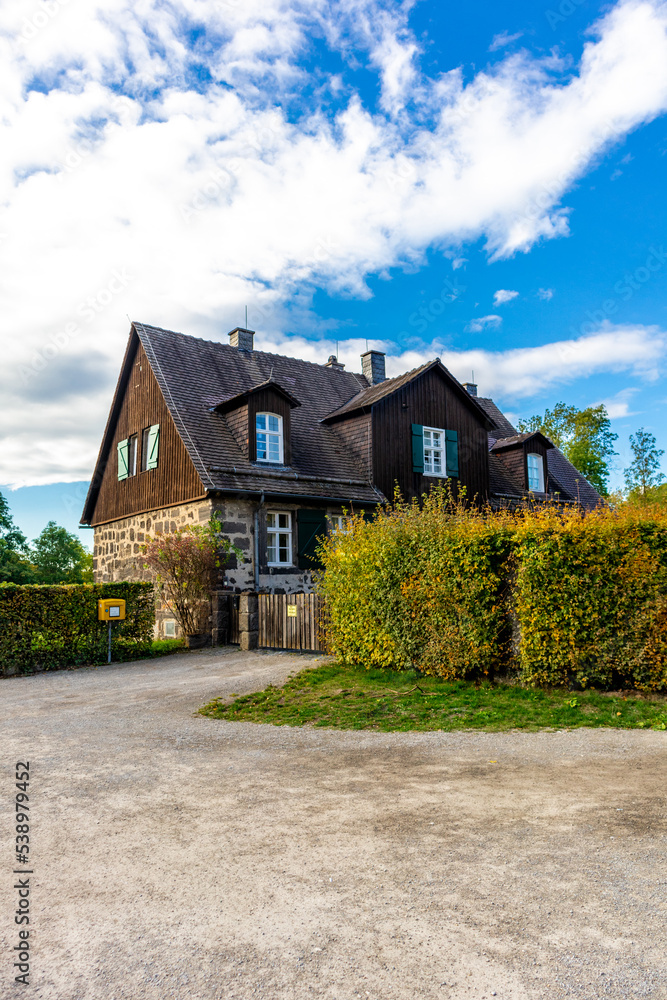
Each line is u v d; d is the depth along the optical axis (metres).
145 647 13.05
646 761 5.19
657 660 7.21
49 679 10.75
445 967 2.53
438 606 8.70
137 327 18.72
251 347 21.42
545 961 2.55
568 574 7.69
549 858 3.44
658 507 8.06
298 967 2.57
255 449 16.31
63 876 3.42
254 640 12.92
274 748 6.08
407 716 7.13
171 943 2.77
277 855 3.62
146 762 5.64
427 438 20.31
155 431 17.73
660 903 2.94
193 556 14.44
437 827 3.94
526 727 6.47
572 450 38.25
